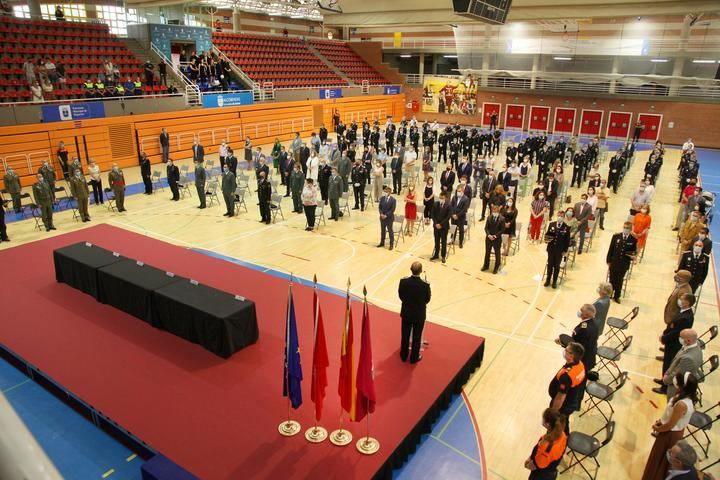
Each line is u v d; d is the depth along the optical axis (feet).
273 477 21.59
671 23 110.22
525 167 67.67
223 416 25.18
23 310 35.22
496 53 134.41
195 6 120.37
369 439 23.80
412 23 117.08
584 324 25.93
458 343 32.09
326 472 21.91
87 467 23.95
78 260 37.27
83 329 32.83
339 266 46.11
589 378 29.73
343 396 23.25
